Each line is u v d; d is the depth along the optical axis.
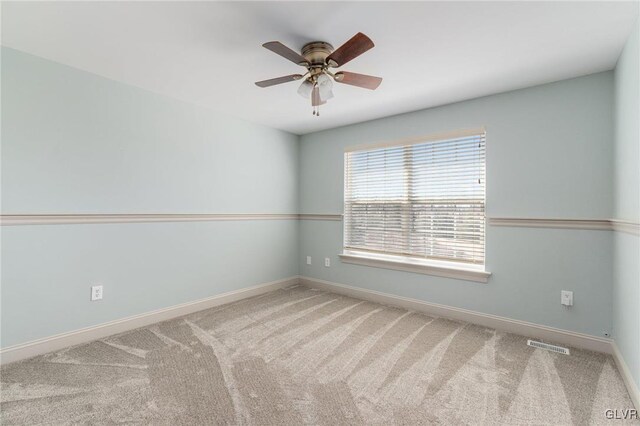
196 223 3.32
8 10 1.71
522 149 2.72
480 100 2.95
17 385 1.90
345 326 2.89
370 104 3.17
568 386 1.93
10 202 2.17
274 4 1.66
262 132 3.99
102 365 2.15
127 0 1.63
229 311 3.31
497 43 2.02
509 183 2.79
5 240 2.16
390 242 3.62
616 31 1.86
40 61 2.28
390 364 2.20
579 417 1.65
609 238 2.35
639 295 1.71
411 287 3.40
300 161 4.49
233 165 3.66
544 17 1.74
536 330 2.64
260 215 3.97
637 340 1.75
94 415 1.64
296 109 3.39
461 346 2.48
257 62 2.34
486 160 2.91
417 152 3.41
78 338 2.48
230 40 2.04
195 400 1.77
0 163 2.12
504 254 2.81
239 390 1.87
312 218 4.36
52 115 2.34
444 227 3.22
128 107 2.77
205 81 2.69
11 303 2.18
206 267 3.40
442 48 2.09
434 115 3.24
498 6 1.65
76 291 2.48
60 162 2.39
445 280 3.16
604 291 2.36
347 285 3.96
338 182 4.07
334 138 4.12
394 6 1.66
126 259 2.78
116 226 2.72
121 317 2.74
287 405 1.74
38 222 2.29
